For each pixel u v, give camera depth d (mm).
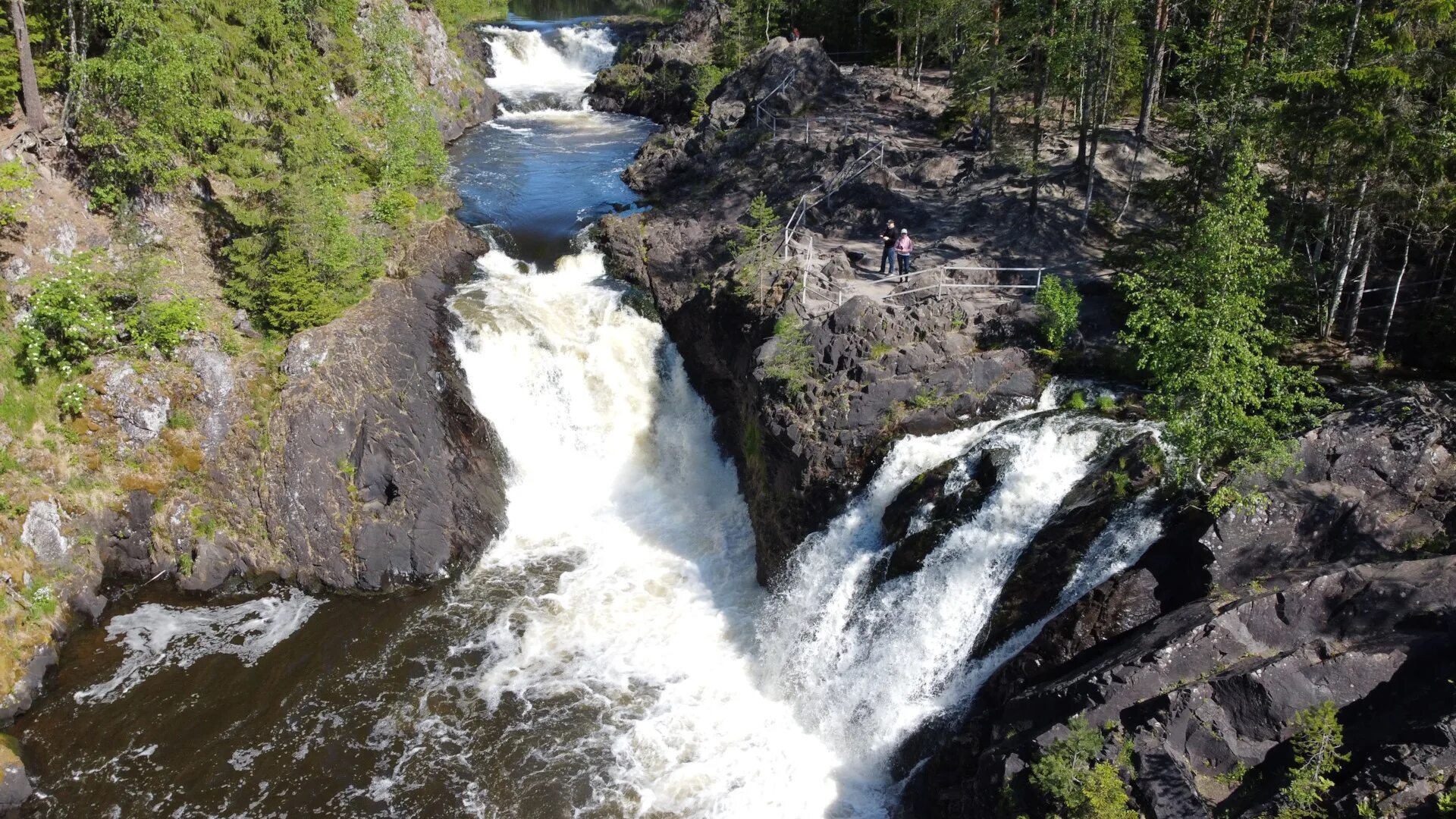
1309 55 31359
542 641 30500
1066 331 31156
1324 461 22812
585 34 85562
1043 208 40719
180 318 33656
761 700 28328
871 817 24141
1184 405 23719
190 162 39875
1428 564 19672
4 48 34656
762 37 73812
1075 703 20203
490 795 24984
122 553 31969
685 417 40094
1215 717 19141
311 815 24328
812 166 48656
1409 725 17406
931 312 32219
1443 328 28328
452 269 44031
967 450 27750
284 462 33000
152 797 24750
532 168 59000
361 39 55562
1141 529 22938
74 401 31656
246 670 29062
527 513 36656
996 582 25125
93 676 28594
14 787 24359
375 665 29422
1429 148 26031
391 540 32844
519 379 38906
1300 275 29984
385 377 34781
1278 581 20562
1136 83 46375
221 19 44250
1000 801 19938
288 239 36062
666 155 56406
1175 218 34969
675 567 34000
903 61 70625
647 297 42781
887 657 26328
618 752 26344
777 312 34781
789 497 30859
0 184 32562
